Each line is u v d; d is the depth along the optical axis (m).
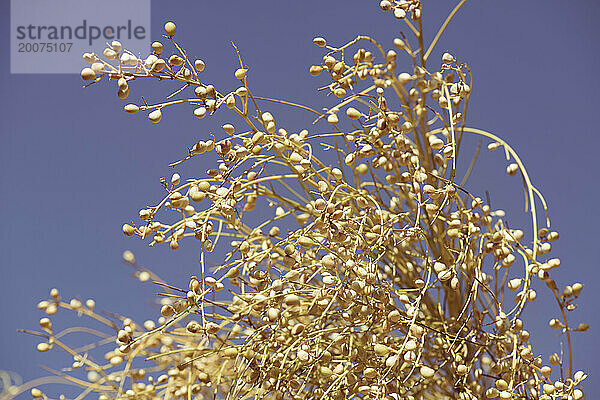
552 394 1.07
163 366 1.19
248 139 1.08
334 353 1.12
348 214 1.08
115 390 1.17
